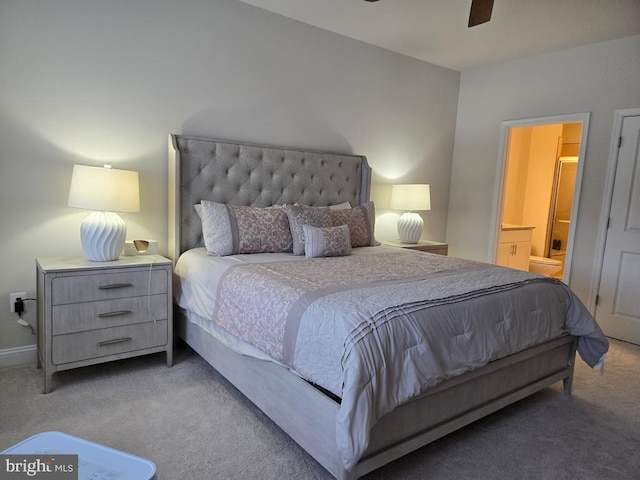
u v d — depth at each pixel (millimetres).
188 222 3086
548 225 5914
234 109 3295
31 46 2492
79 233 2762
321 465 1715
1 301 2561
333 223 3400
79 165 2461
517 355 2150
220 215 2885
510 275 2426
